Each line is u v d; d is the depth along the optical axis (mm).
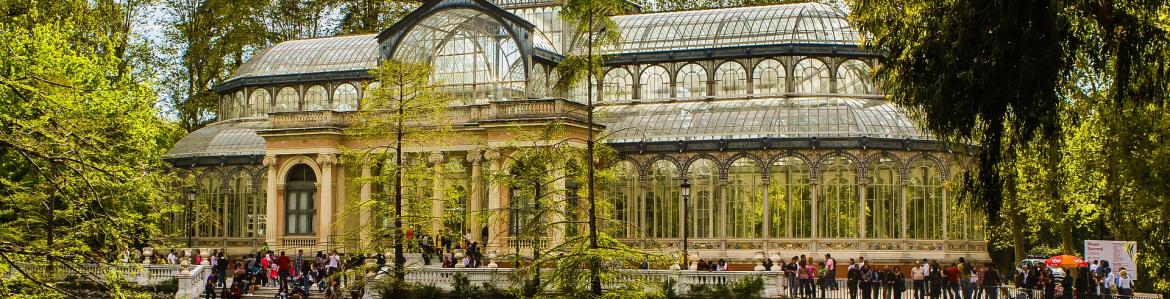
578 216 47000
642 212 73000
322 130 75438
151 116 58281
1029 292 50000
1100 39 32938
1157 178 43000
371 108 53094
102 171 21703
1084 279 51062
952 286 52250
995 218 35000
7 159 24812
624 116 76438
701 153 72188
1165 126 40781
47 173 21688
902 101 35656
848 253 69750
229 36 97188
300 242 76125
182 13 97688
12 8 53531
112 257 24250
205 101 97062
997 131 32812
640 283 41562
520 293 42969
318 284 61656
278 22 103438
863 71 76812
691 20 81625
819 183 70438
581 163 44250
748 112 73750
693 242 71750
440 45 77062
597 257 39844
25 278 21609
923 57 33344
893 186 70625
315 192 76812
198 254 71438
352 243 71250
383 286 51500
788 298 53875
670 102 79062
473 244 63344
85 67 56625
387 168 51938
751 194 71250
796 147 70562
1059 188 57625
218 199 80875
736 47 77562
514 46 75250
